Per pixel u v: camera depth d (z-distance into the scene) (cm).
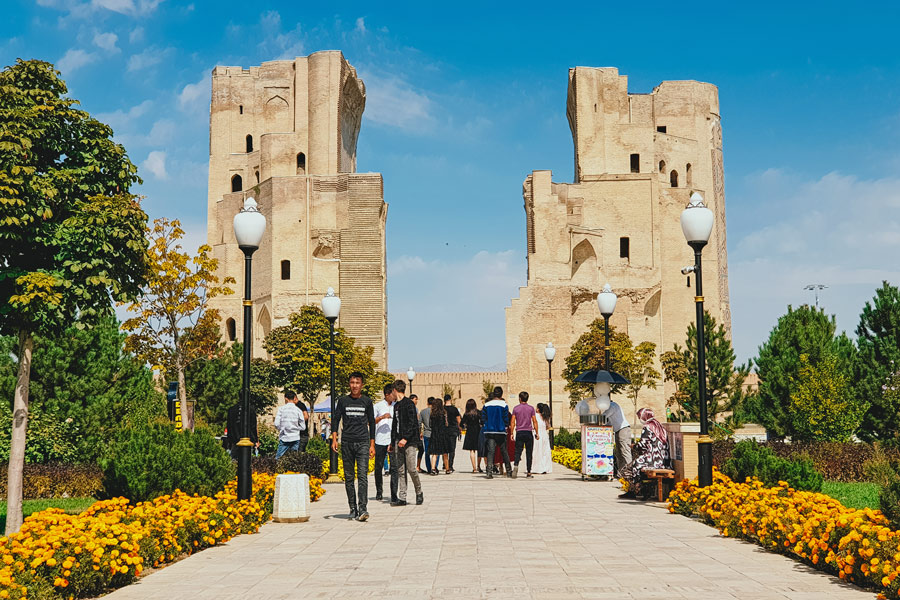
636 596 700
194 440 1392
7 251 1205
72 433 2027
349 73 8288
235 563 908
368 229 7456
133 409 2094
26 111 1202
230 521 1120
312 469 1920
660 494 1459
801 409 2783
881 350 2809
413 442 1495
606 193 8075
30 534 808
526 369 7725
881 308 2856
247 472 1259
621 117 8506
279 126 8238
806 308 3284
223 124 8319
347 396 1330
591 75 8462
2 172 1148
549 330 7744
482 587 743
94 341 2116
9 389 1994
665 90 8619
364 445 1312
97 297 1255
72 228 1215
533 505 1440
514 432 2133
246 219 1312
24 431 1245
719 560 874
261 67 8338
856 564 742
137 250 1273
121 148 1311
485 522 1209
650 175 8038
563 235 7862
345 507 1492
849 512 856
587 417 2120
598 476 2038
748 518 997
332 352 2122
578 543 996
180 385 3047
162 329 3109
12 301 1152
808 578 776
